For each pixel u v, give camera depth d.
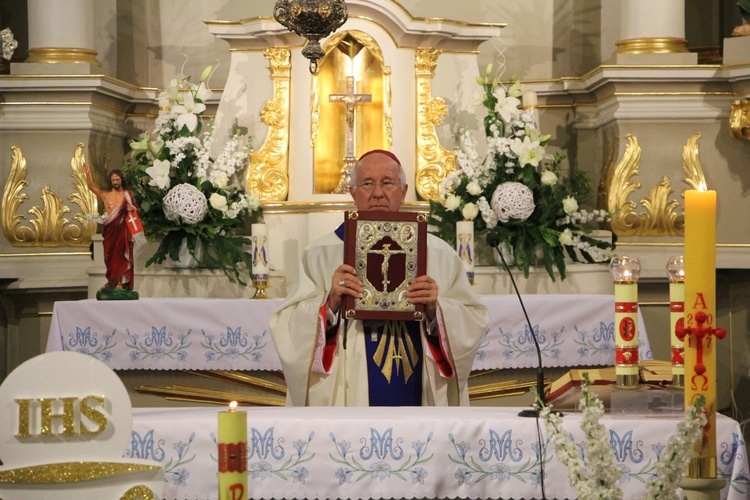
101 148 7.51
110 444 2.04
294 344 4.00
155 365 5.71
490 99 6.64
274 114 6.91
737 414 6.98
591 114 7.71
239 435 1.87
